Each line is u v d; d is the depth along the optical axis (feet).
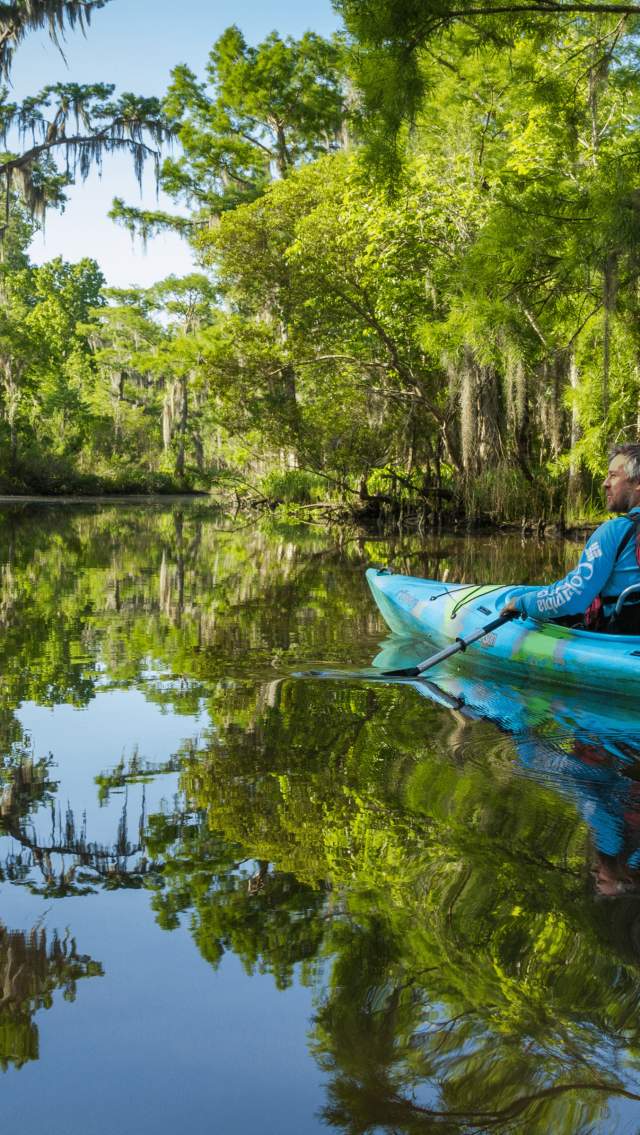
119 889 6.20
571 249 22.68
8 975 5.10
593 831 7.30
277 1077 4.22
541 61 30.63
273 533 54.39
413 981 4.95
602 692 13.02
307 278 60.29
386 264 53.06
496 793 8.38
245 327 67.82
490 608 16.33
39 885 6.30
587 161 39.01
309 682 13.82
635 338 30.22
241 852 6.90
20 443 122.52
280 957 5.22
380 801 8.10
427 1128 3.85
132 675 14.21
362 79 19.30
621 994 4.81
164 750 9.93
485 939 5.42
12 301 156.35
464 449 49.21
